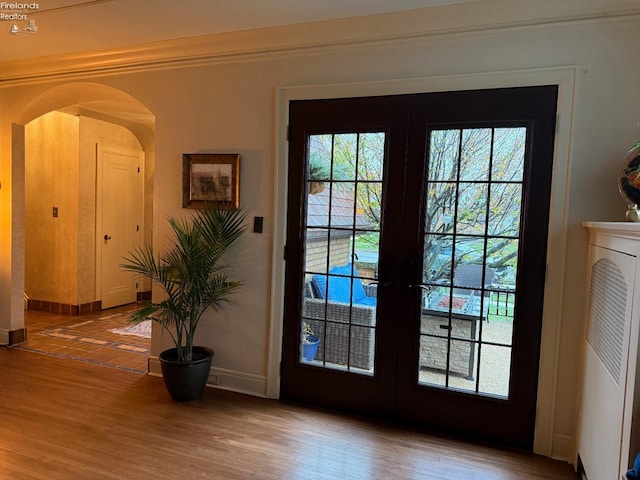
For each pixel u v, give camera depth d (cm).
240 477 214
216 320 319
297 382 300
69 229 518
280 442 248
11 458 224
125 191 580
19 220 398
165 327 306
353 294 282
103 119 541
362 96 272
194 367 293
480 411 255
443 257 260
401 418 273
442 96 254
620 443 158
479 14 241
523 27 236
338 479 215
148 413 278
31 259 538
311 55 283
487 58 245
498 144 245
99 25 282
